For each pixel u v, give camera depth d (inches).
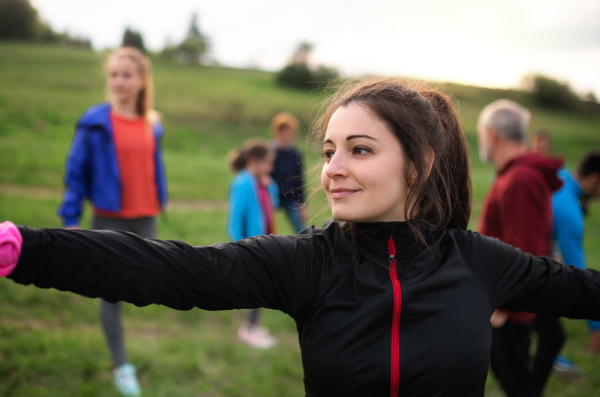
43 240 29.5
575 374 123.3
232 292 36.3
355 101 39.9
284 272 38.9
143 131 106.4
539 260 46.5
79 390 94.3
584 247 304.3
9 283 146.3
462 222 49.6
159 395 97.4
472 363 38.2
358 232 40.9
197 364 112.4
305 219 205.0
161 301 33.8
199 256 35.6
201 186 404.2
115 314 98.0
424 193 42.4
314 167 51.3
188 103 829.8
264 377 112.3
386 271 40.1
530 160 82.5
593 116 1690.5
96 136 99.3
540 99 1732.3
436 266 41.4
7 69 906.1
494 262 43.7
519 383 79.2
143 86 107.1
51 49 1374.3
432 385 37.3
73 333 121.6
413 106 42.0
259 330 136.0
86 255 30.7
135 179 104.0
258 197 138.2
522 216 78.8
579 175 118.5
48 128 527.5
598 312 45.6
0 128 481.1
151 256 33.3
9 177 327.0
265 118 836.0
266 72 1784.0
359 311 38.4
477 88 1712.6
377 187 38.1
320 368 38.2
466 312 39.5
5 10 1940.2
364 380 37.2
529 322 79.8
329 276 39.9
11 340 110.3
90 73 1020.5
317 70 1424.7
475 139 753.6
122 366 97.7
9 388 91.4
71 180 98.3
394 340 38.1
